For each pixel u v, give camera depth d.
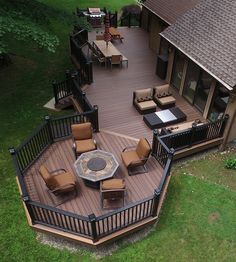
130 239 9.66
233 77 10.91
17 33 12.10
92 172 9.94
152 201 8.95
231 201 10.84
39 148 11.20
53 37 13.10
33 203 8.47
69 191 9.64
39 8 14.48
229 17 12.96
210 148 12.88
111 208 9.58
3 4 12.98
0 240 9.57
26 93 15.70
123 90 15.27
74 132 11.12
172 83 15.63
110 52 16.92
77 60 17.19
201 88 13.27
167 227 10.00
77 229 8.90
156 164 11.02
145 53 18.98
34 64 18.06
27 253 9.27
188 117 13.57
